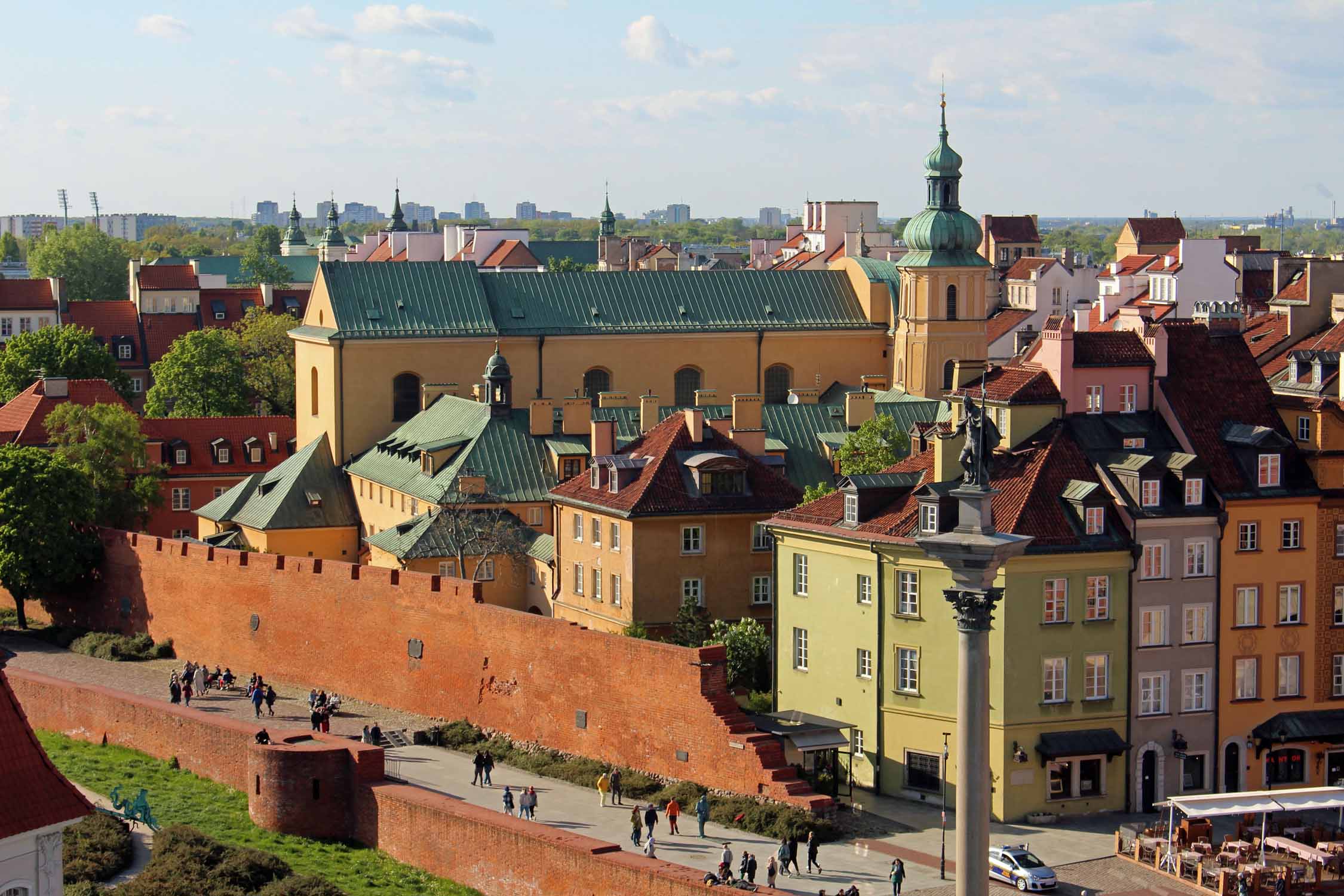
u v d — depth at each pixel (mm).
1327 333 131875
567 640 106062
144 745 108625
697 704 97938
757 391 175500
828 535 103500
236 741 101688
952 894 83750
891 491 103688
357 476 155750
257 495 159625
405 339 162250
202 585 135125
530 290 170875
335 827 95312
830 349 177375
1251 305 190625
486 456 139875
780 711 107625
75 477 146750
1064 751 97188
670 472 123562
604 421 135625
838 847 90688
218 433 179875
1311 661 104125
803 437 141125
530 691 108812
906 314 171250
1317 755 104250
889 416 145000
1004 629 96750
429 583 116438
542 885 85250
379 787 94062
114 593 144125
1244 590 102438
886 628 100188
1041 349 107062
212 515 161125
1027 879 85688
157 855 86688
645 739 101062
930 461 106312
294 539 153750
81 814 61938
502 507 137000
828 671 104500
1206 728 101812
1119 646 99125
